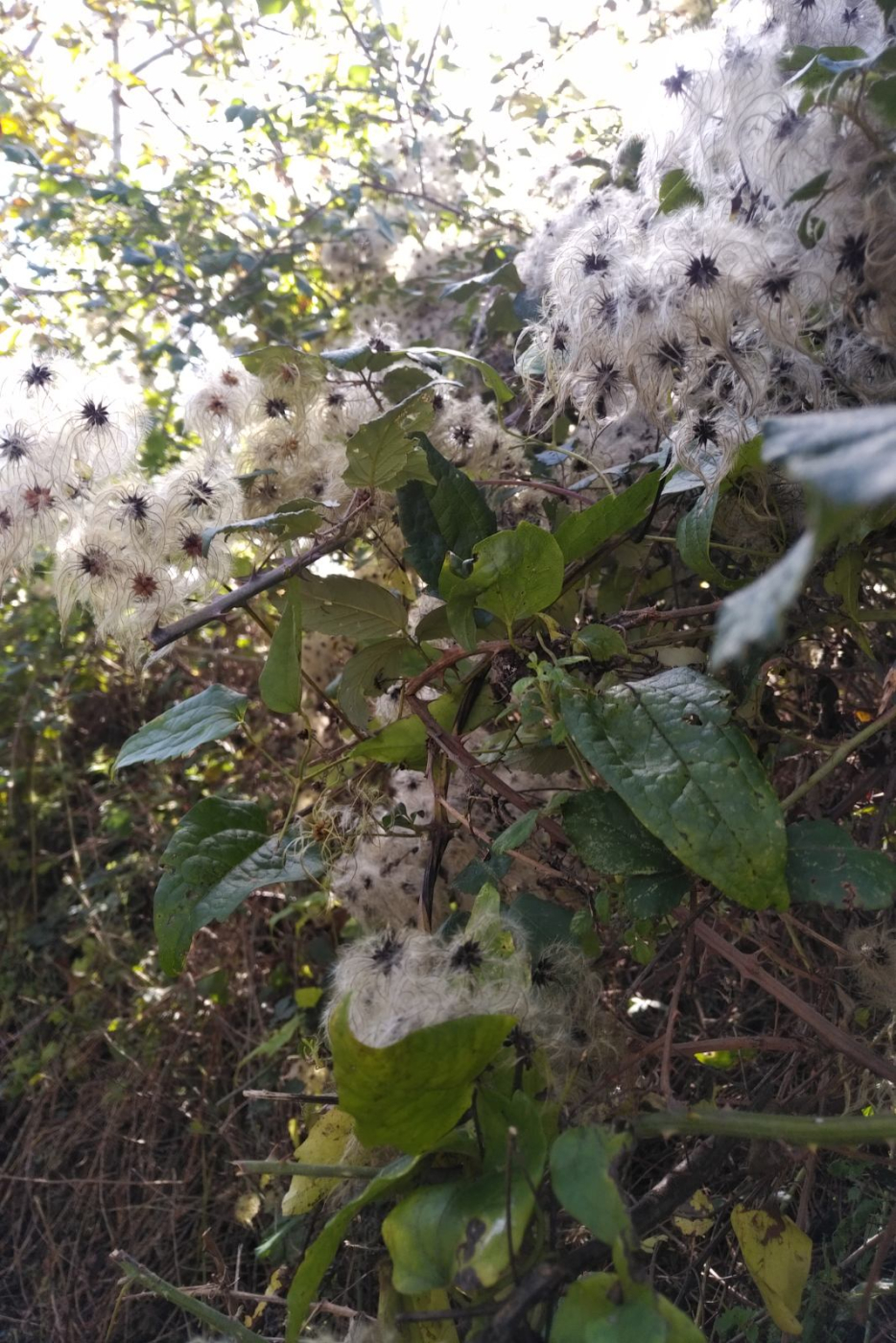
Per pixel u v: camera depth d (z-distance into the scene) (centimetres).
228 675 73
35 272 72
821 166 28
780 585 13
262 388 39
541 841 38
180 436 75
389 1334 28
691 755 27
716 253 27
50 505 36
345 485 39
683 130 32
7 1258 58
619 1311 21
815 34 31
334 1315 39
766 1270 29
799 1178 35
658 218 33
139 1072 59
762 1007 40
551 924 31
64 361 37
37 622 80
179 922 35
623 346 29
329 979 56
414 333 67
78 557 35
